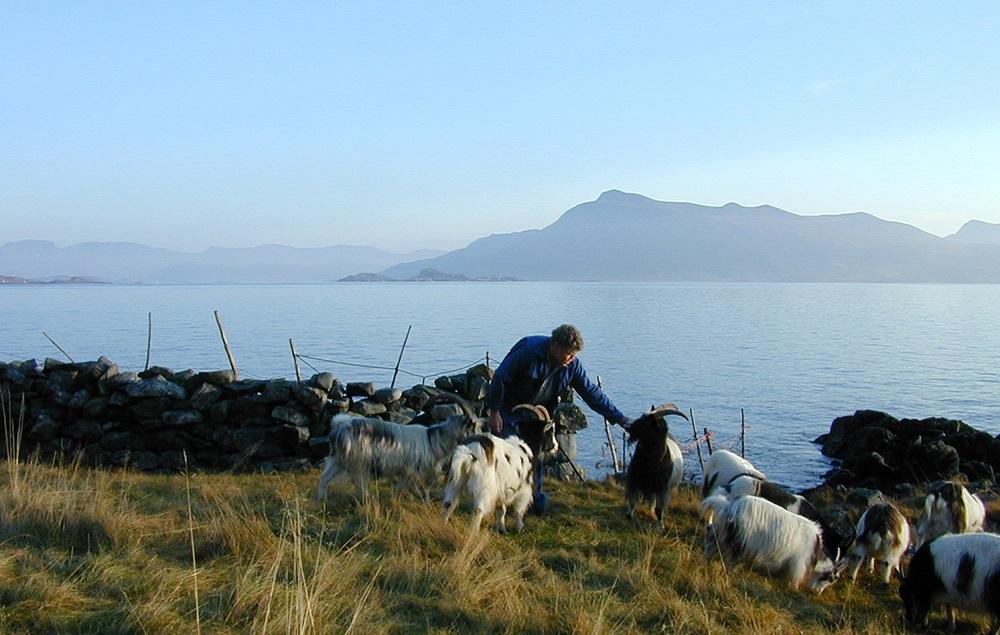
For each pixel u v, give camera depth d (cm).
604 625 588
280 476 1152
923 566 720
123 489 933
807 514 897
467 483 812
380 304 15212
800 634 650
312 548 700
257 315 10581
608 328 8656
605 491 1154
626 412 3256
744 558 787
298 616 504
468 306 14200
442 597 621
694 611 645
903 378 4534
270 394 1316
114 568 603
